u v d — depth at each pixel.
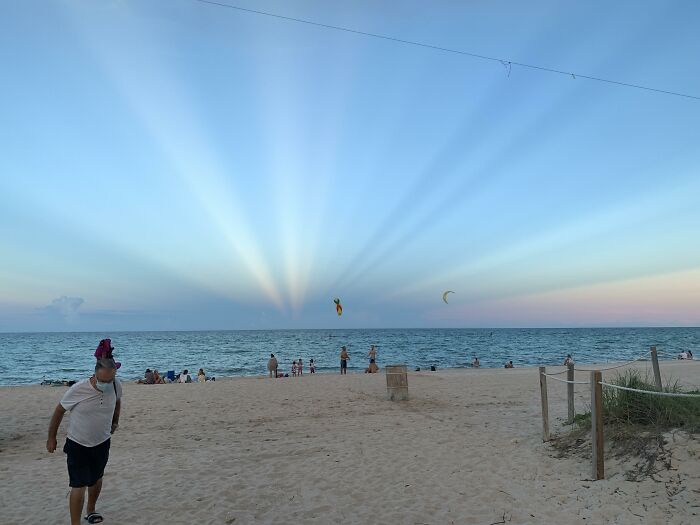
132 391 16.11
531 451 7.20
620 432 6.34
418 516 5.01
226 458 7.61
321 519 5.05
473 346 72.00
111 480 6.45
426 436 8.79
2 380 33.38
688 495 4.66
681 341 78.25
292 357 53.97
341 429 9.77
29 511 5.35
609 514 4.67
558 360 45.97
